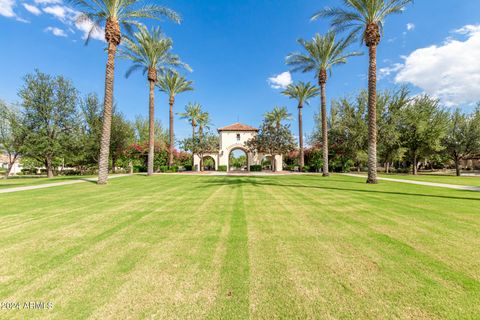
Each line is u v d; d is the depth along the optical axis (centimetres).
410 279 268
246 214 595
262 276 278
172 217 567
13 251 357
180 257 334
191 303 228
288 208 666
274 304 225
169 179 1694
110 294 243
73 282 267
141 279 273
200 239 410
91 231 456
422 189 1085
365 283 260
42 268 302
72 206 698
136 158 3322
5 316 212
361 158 2812
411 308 216
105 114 1391
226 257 333
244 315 209
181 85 2873
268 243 388
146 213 609
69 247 374
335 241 396
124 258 331
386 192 986
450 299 229
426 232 438
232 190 1065
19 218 557
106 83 1403
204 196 891
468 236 415
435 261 315
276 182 1452
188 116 3547
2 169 4425
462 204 704
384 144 2630
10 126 2027
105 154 1377
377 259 323
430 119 2456
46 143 2158
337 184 1324
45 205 712
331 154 3198
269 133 3066
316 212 614
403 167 4381
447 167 4456
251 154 3566
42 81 2238
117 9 1412
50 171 2367
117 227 483
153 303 228
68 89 2377
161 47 2145
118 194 944
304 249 361
